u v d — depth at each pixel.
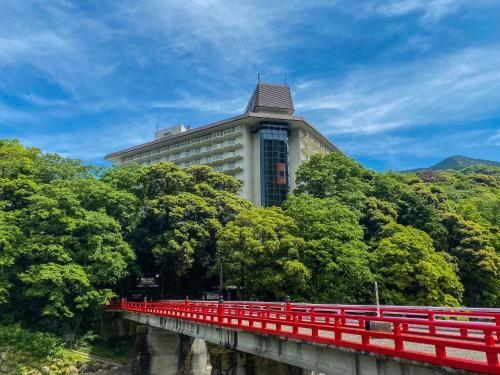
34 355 36.81
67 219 41.81
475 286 48.41
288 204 50.19
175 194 52.06
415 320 11.98
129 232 49.56
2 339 37.56
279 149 75.12
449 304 38.28
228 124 78.00
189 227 45.84
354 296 40.16
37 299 43.12
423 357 11.50
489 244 50.50
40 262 42.69
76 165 53.31
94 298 41.62
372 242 47.84
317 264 38.84
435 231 51.25
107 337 45.41
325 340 15.30
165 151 87.00
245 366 21.98
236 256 39.06
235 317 22.05
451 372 10.91
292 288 37.62
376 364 13.43
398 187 60.38
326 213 42.16
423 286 39.16
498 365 9.67
